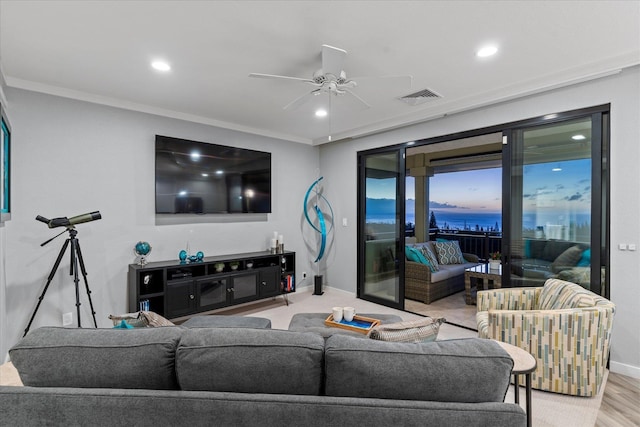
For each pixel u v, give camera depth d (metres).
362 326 2.54
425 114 3.79
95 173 3.38
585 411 2.12
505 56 2.47
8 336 2.90
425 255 5.07
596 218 2.72
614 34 2.15
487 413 1.06
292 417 1.08
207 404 1.09
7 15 1.94
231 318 2.70
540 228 3.08
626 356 2.56
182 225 4.04
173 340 1.19
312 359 1.14
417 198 6.56
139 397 1.10
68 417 1.10
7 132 2.64
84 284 3.33
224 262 4.06
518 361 1.54
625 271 2.56
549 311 2.30
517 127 3.19
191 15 1.96
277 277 4.49
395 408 1.07
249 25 2.07
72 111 3.24
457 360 1.12
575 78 2.69
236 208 4.43
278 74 2.82
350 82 2.46
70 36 2.19
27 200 2.99
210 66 2.66
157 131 3.81
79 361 1.14
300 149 5.34
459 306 4.51
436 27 2.08
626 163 2.55
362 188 4.88
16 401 1.10
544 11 1.90
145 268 3.39
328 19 2.01
